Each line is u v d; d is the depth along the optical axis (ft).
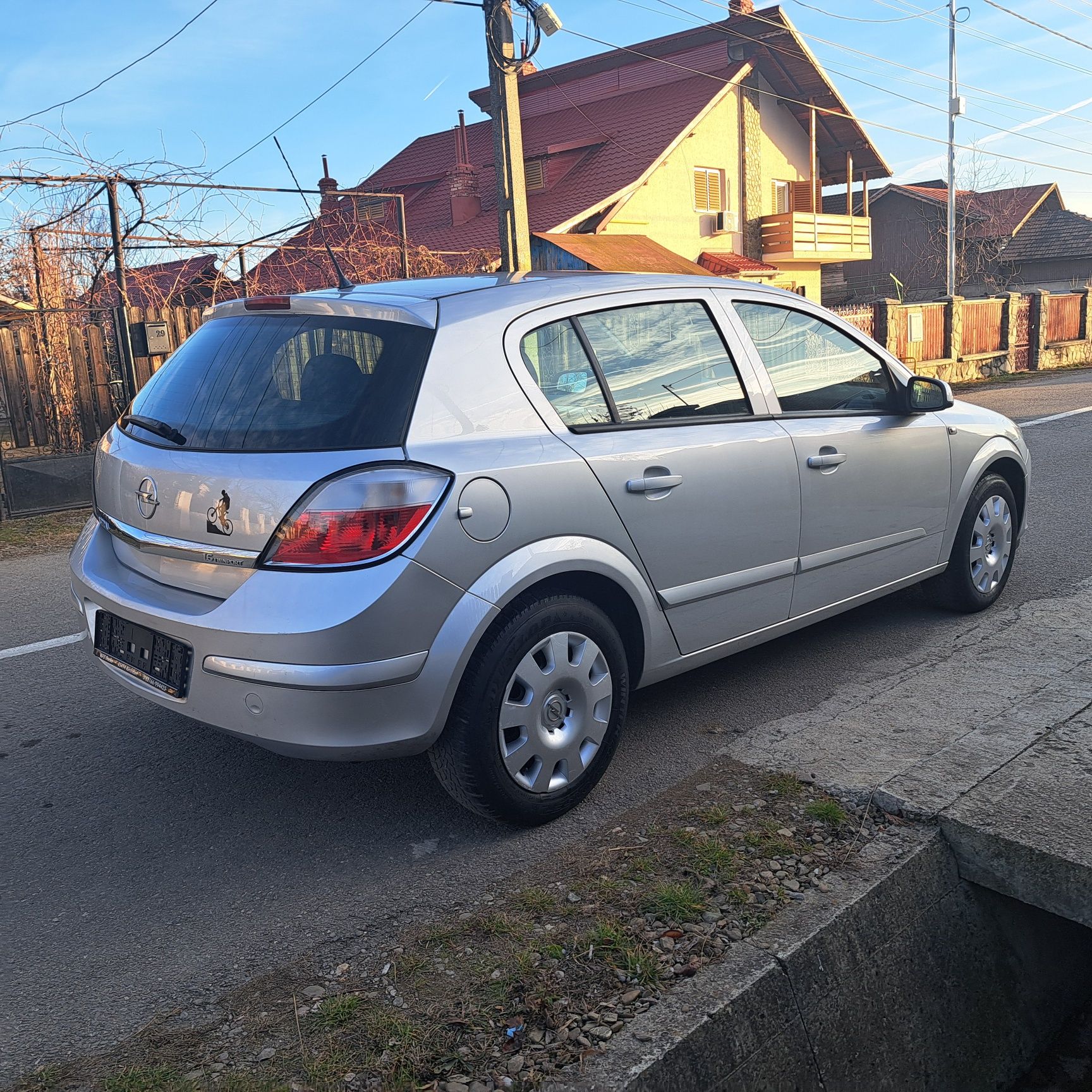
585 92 99.09
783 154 95.55
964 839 9.62
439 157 104.68
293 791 11.59
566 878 9.30
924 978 9.09
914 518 14.87
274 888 9.57
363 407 9.37
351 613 8.70
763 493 12.33
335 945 8.58
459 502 9.21
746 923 8.44
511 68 42.68
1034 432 38.06
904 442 14.51
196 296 43.04
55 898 9.53
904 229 144.66
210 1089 6.86
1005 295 72.64
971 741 11.32
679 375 11.92
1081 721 11.70
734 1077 7.45
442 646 9.18
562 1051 7.15
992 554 16.70
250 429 9.75
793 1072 7.83
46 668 16.07
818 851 9.44
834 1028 8.20
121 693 14.87
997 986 9.83
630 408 11.24
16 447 34.24
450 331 9.93
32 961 8.55
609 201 76.64
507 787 9.87
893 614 16.76
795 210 98.17
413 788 11.55
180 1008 7.85
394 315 9.94
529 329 10.59
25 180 31.83
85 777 12.09
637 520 10.84
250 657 8.97
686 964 7.96
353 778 11.85
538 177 86.43
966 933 9.64
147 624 10.02
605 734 10.75
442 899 9.19
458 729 9.57
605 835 9.98
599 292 11.47
